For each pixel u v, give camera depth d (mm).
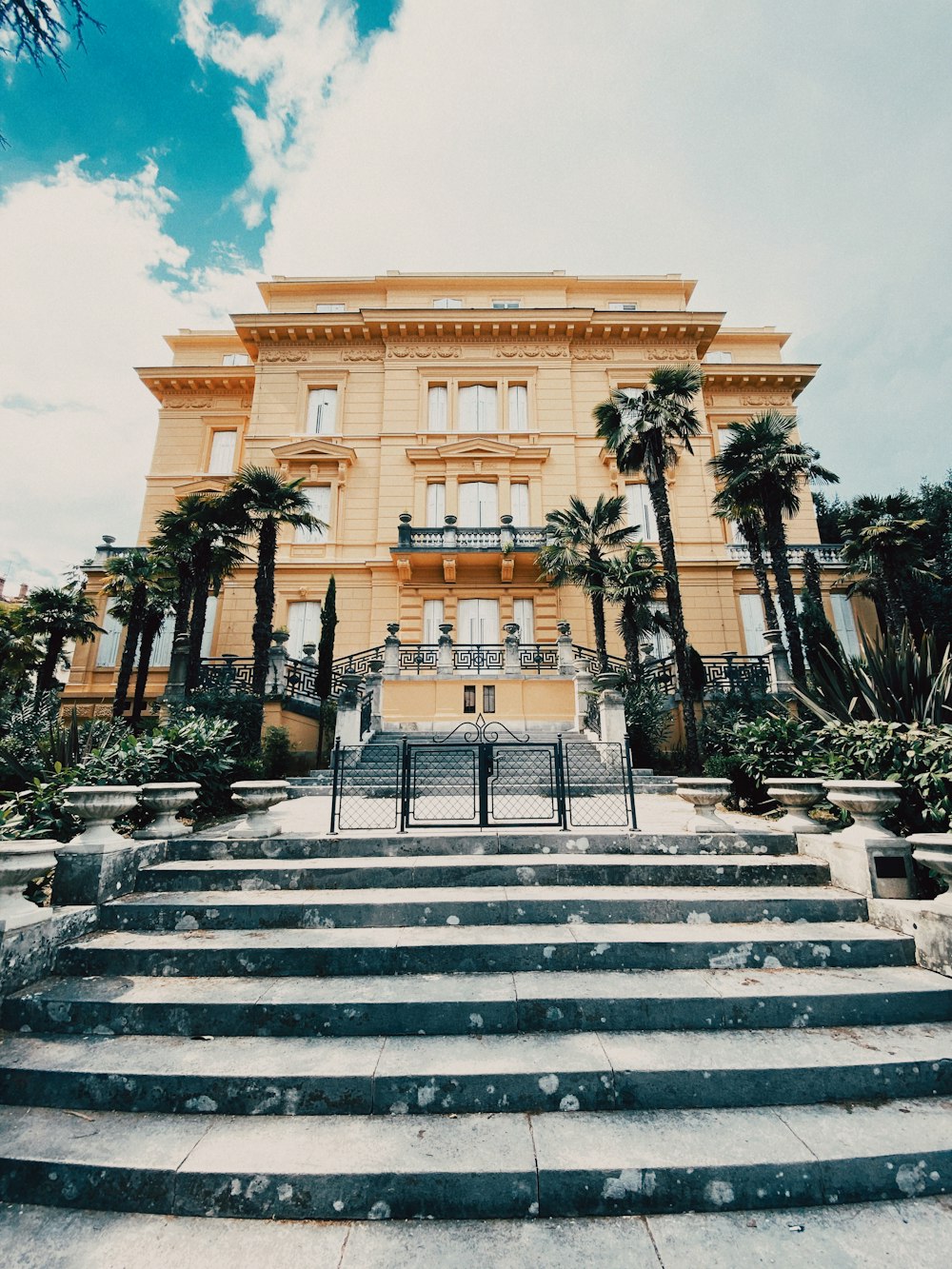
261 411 22156
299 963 3701
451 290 23938
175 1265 2113
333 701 13312
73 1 3912
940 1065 2916
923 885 4363
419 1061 2936
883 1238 2199
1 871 3434
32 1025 3312
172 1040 3191
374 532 21094
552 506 21203
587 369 22672
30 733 7719
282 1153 2477
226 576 17188
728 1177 2369
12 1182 2441
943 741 4695
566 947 3762
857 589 19938
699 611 20500
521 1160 2414
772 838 5176
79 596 19469
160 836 5352
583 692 13164
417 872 4691
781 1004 3297
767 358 25656
